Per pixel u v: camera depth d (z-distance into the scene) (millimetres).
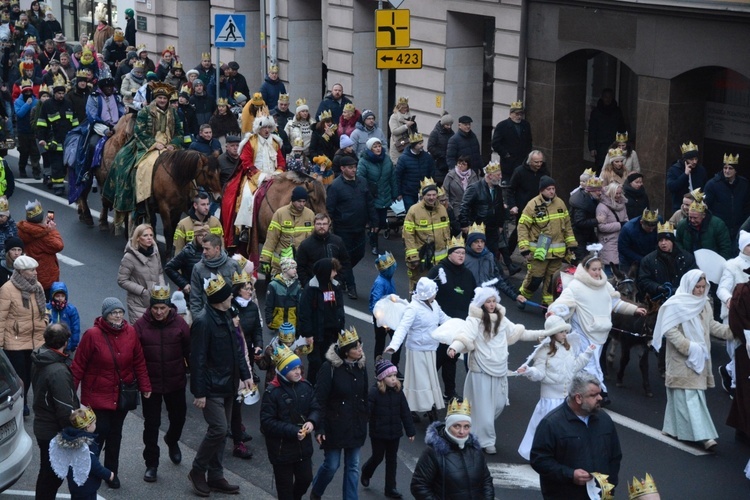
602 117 47844
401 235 45000
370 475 24406
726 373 29344
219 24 53938
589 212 35531
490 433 26062
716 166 45562
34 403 22734
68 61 66750
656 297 29453
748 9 39656
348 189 36844
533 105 49875
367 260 41625
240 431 26062
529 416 28344
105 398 23859
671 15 42906
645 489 18328
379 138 46312
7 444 22250
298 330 29266
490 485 19672
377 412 23562
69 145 45406
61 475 21094
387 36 44000
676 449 26469
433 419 27281
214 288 23516
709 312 26922
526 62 49844
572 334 25438
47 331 22797
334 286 28094
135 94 51750
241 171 38406
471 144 44281
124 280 29891
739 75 43844
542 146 49656
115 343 23859
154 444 24859
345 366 22828
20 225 32219
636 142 45500
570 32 47250
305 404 22328
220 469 24438
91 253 42000
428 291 26641
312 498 23469
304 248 31469
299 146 40125
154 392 24609
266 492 24500
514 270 39000
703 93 44281
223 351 23750
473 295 28641
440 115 55688
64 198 50188
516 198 38875
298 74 68750
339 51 63062
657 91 44219
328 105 52531
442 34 54625
